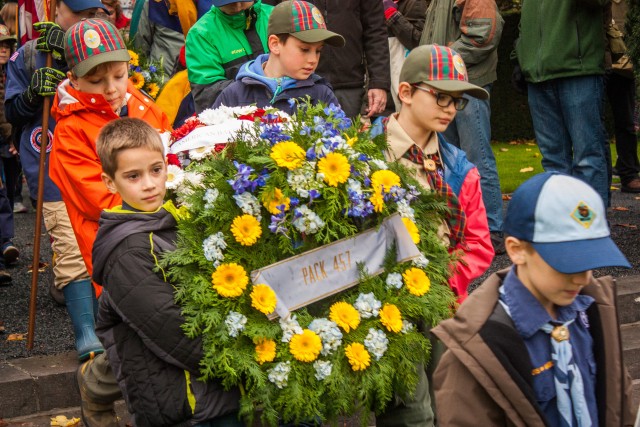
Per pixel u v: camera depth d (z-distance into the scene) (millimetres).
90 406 5238
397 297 4598
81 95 5707
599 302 3416
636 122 12039
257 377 4168
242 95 6051
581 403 3305
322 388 4324
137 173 4379
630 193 12086
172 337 4164
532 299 3303
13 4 10852
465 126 8758
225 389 4207
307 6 5984
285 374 4246
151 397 4223
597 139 8703
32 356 6422
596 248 3156
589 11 8508
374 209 4523
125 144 4344
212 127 4879
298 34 5895
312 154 4414
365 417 4512
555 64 8594
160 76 7535
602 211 3230
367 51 7930
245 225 4312
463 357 3262
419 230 4809
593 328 3402
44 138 6586
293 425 4738
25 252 9836
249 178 4371
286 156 4375
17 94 6820
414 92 5098
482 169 8766
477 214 5180
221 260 4281
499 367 3227
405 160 5098
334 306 4449
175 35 8367
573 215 3186
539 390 3305
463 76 5078
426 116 5074
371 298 4500
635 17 8961
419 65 5055
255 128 4531
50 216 6449
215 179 4387
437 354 4984
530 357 3293
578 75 8555
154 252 4254
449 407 3305
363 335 4465
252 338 4227
